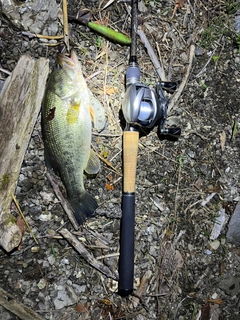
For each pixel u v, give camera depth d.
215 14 0.49
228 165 0.49
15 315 0.42
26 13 0.43
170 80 0.47
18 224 0.43
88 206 0.43
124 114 0.42
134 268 0.45
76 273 0.44
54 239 0.44
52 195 0.44
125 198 0.43
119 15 0.46
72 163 0.42
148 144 0.46
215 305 0.47
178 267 0.46
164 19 0.48
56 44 0.44
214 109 0.49
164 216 0.47
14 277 0.43
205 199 0.48
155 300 0.46
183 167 0.47
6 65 0.43
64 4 0.44
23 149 0.42
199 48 0.48
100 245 0.45
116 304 0.45
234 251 0.48
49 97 0.41
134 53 0.43
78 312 0.44
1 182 0.41
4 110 0.42
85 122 0.41
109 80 0.46
